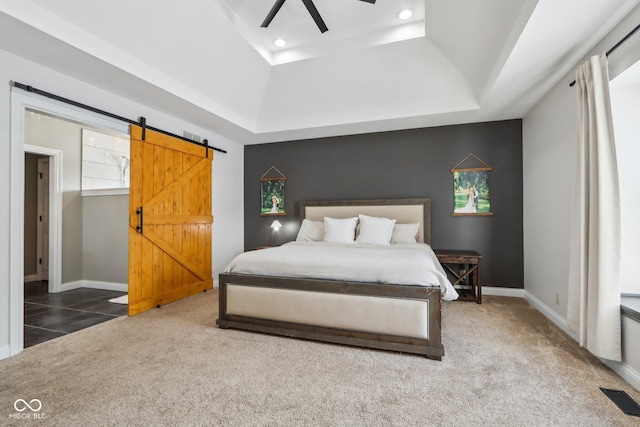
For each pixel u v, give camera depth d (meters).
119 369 2.03
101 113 2.88
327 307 2.44
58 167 4.26
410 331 2.22
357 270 2.43
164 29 2.61
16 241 2.28
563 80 2.71
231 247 4.94
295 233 5.01
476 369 2.02
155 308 3.44
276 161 5.13
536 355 2.22
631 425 1.47
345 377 1.93
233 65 3.39
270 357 2.21
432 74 3.50
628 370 1.85
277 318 2.60
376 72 3.58
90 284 4.52
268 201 5.16
